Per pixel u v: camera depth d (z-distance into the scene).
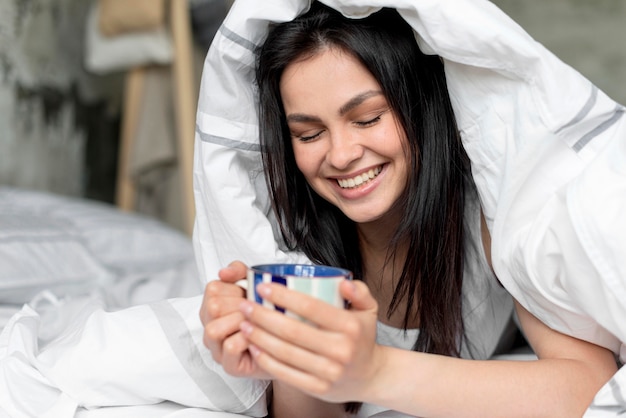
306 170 0.92
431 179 0.92
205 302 0.70
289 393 0.85
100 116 2.62
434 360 0.74
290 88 0.87
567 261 0.75
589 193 0.73
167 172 2.62
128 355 0.80
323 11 0.87
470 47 0.80
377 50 0.85
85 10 2.55
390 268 1.04
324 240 1.01
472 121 0.87
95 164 2.59
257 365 0.68
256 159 0.96
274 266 0.70
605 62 3.02
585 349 0.82
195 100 2.56
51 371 0.80
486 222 0.91
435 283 0.94
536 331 0.86
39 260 1.40
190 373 0.80
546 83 0.78
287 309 0.62
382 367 0.71
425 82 0.91
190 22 2.47
